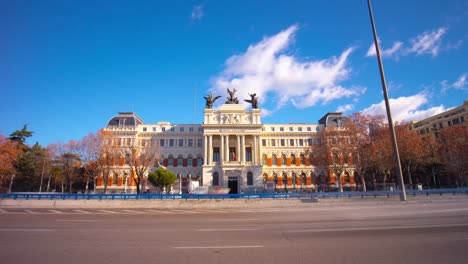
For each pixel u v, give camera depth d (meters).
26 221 27.97
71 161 96.38
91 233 19.91
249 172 102.88
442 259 12.29
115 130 110.12
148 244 15.92
